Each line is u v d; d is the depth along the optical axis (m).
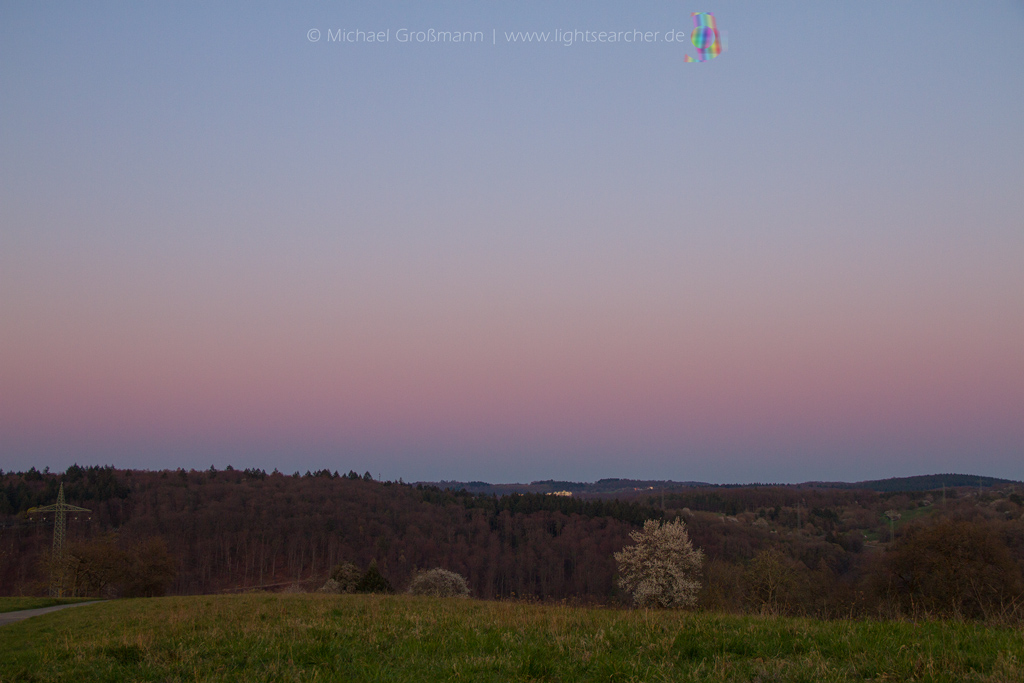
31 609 27.34
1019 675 5.35
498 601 19.19
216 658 8.23
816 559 50.22
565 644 7.72
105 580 57.56
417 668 6.99
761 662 6.66
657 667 6.46
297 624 11.00
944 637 7.26
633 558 38.44
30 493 96.12
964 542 24.97
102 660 8.55
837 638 7.48
